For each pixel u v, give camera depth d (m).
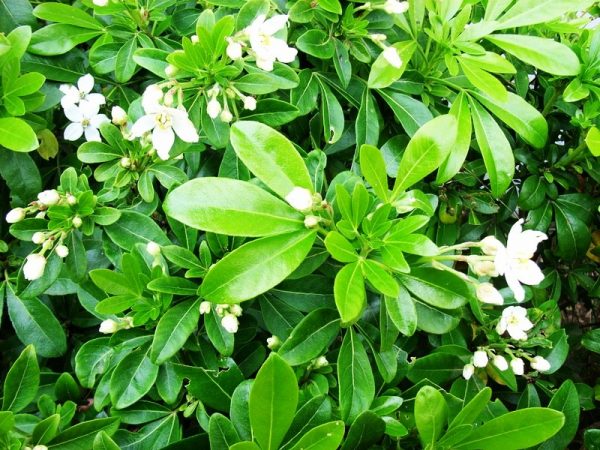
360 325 0.32
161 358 0.28
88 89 0.34
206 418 0.30
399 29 0.38
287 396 0.25
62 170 0.37
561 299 0.50
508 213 0.41
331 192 0.31
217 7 0.36
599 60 0.35
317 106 0.37
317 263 0.30
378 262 0.27
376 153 0.28
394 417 0.32
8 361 0.37
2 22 0.35
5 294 0.34
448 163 0.33
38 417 0.31
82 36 0.35
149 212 0.33
